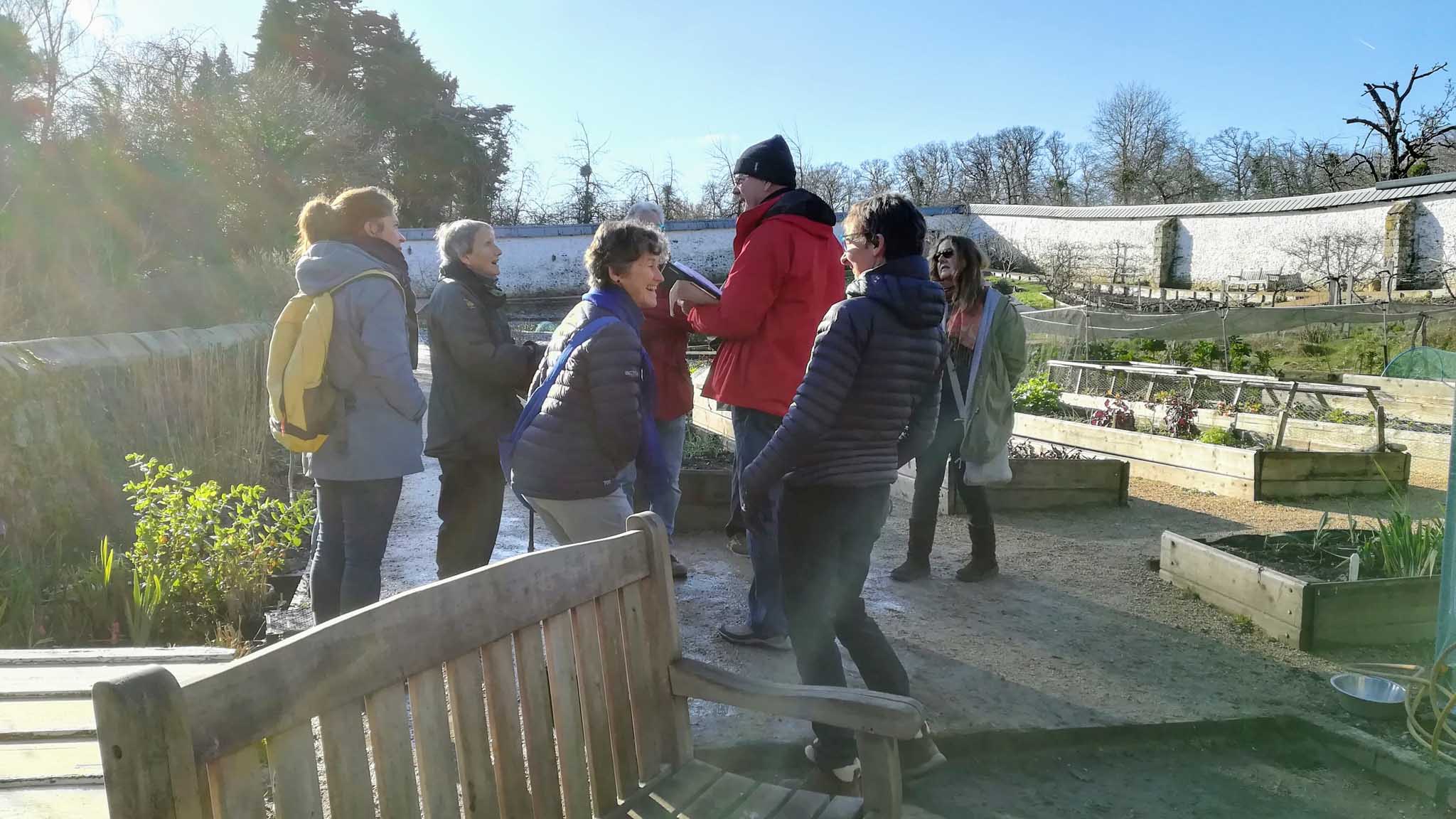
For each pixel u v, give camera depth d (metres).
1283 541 4.97
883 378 2.81
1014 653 4.00
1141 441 8.16
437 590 1.66
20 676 2.97
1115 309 25.38
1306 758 3.34
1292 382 8.78
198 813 1.26
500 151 42.91
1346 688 3.66
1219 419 9.72
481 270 3.67
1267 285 29.27
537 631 1.88
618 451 2.92
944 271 4.74
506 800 1.78
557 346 3.05
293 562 4.74
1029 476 6.53
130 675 1.21
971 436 4.74
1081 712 3.45
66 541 4.46
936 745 3.11
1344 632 4.11
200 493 4.13
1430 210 26.48
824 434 2.74
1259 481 7.03
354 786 1.51
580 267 32.31
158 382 5.50
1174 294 31.47
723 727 3.22
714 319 3.63
